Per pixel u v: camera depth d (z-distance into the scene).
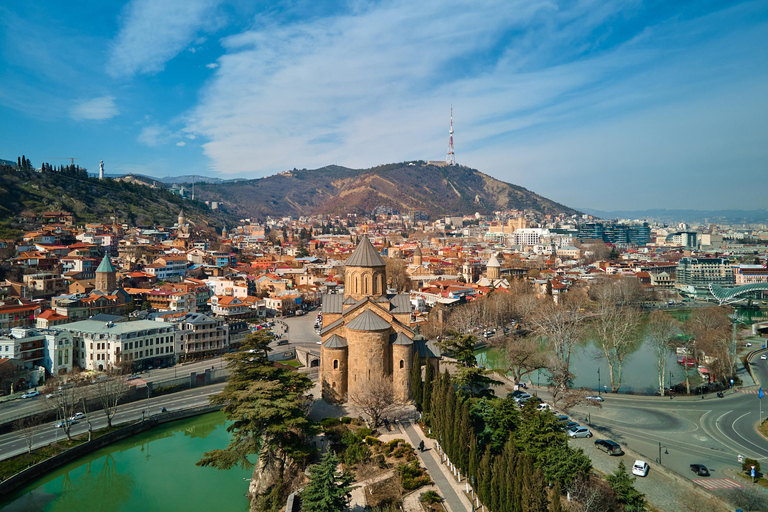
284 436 92.12
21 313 185.62
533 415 86.69
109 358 159.38
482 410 99.38
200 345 181.62
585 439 103.88
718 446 101.44
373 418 105.44
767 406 126.75
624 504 72.69
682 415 120.75
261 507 85.38
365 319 115.31
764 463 93.31
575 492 71.56
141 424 127.81
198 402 143.62
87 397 124.19
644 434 108.19
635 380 160.62
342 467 90.19
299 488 84.19
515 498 69.50
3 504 97.62
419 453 94.56
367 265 126.75
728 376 154.50
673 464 92.94
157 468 113.44
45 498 100.62
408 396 117.69
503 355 183.50
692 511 74.25
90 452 116.50
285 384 100.56
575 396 119.44
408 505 76.94
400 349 117.12
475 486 80.06
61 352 156.50
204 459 90.88
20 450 110.62
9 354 147.62
